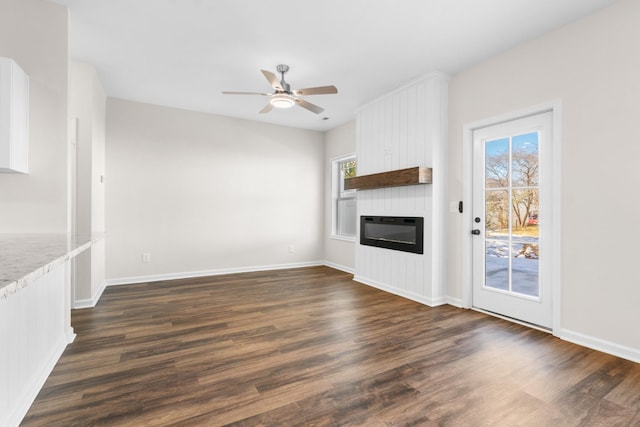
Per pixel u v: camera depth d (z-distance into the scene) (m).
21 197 2.26
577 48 2.48
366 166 4.47
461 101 3.44
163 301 3.59
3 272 0.86
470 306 3.40
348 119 5.29
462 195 3.43
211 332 2.69
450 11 2.42
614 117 2.27
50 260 1.07
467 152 3.38
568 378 1.96
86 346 2.38
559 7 2.34
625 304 2.22
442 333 2.68
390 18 2.52
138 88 3.99
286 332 2.70
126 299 3.65
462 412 1.63
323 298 3.76
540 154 2.79
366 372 2.03
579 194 2.46
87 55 3.16
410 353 2.30
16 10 2.24
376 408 1.66
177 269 4.77
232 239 5.19
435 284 3.51
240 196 5.25
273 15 2.50
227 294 3.90
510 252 3.04
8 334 1.45
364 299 3.72
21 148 2.14
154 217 4.60
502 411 1.64
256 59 3.22
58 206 2.35
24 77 2.19
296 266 5.77
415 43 2.89
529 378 1.96
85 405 1.65
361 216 4.62
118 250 4.38
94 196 3.49
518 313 2.97
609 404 1.70
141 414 1.59
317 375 1.99
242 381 1.91
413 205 3.74
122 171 4.39
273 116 5.13
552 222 2.70
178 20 2.57
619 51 2.25
